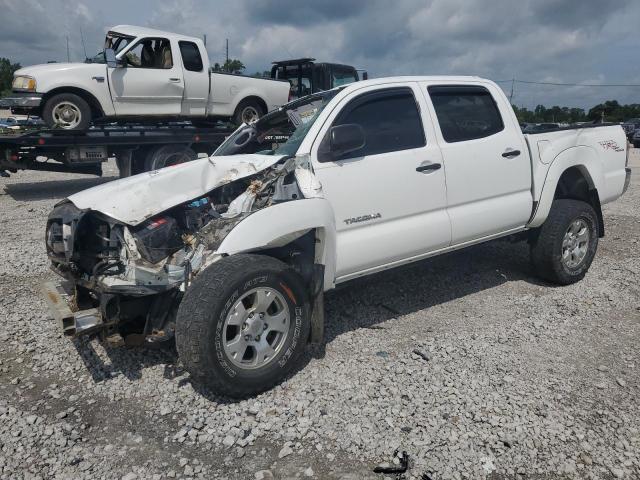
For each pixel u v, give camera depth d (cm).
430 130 439
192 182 369
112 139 1034
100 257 349
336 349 401
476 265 599
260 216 340
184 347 312
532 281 550
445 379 354
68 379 360
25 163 1001
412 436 296
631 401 330
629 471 270
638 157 1969
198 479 267
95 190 380
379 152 412
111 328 338
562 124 582
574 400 330
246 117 1267
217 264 324
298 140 397
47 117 989
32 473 269
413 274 567
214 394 342
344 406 325
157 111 1105
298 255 379
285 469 273
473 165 459
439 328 438
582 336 421
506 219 488
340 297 502
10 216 857
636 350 398
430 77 459
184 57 1123
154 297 342
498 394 336
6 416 317
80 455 284
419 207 429
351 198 391
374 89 419
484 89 488
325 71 1462
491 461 277
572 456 280
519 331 429
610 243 696
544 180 505
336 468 274
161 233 343
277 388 348
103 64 1023
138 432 304
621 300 496
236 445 293
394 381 353
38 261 604
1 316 454
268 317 342
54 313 336
